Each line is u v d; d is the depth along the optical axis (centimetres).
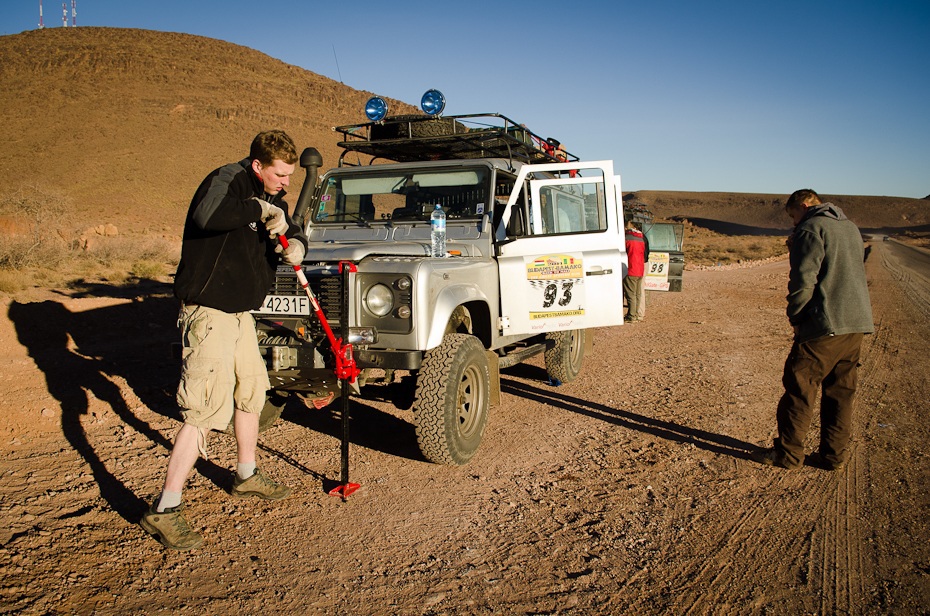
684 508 417
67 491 409
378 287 439
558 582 326
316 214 618
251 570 330
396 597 310
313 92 16212
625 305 1416
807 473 481
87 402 584
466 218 565
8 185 7512
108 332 916
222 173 326
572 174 688
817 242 450
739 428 584
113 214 6925
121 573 320
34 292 1162
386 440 536
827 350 462
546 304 558
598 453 515
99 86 12506
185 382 339
